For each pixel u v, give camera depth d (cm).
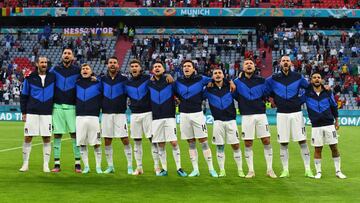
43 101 1309
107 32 4975
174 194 1046
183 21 5309
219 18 5241
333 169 1427
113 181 1194
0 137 2491
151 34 4994
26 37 4978
